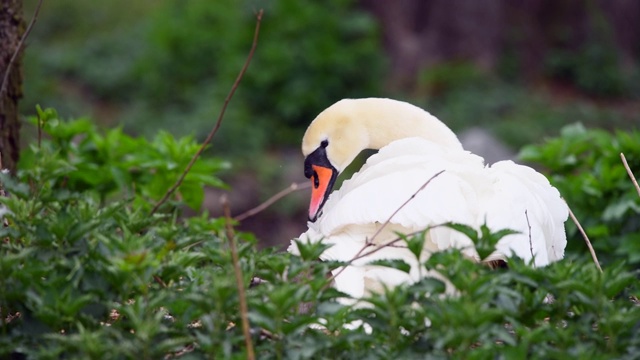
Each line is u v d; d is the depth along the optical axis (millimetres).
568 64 33031
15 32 10328
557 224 8508
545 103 30750
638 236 11273
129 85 29844
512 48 32562
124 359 6262
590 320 6570
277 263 6758
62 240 6996
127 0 35844
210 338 6234
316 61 27891
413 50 30859
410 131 10469
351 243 7395
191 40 29266
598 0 33594
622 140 12141
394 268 7043
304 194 24469
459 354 6066
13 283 6730
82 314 6414
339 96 28188
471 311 6016
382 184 7512
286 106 27656
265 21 28531
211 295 6258
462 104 29719
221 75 28422
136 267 6344
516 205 7754
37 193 7922
